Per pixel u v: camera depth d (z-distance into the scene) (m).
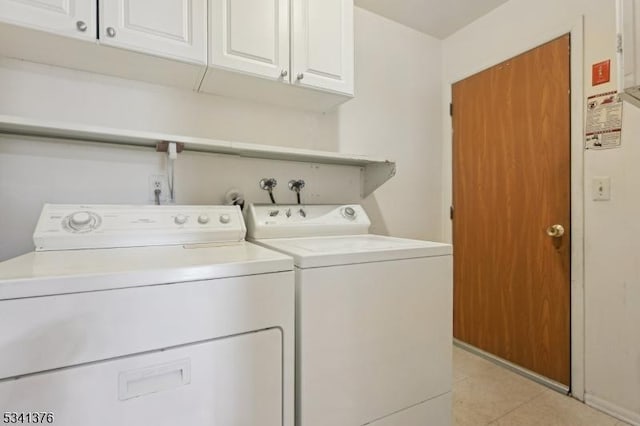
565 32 1.73
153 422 0.70
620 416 1.51
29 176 1.25
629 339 1.49
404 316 1.12
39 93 1.27
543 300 1.84
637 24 0.92
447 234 2.43
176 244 1.23
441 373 1.21
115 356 0.67
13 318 0.60
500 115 2.07
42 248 1.03
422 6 2.07
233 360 0.80
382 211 2.18
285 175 1.80
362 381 1.02
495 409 1.60
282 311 0.88
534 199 1.88
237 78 1.41
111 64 1.28
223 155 1.62
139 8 1.16
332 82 1.56
